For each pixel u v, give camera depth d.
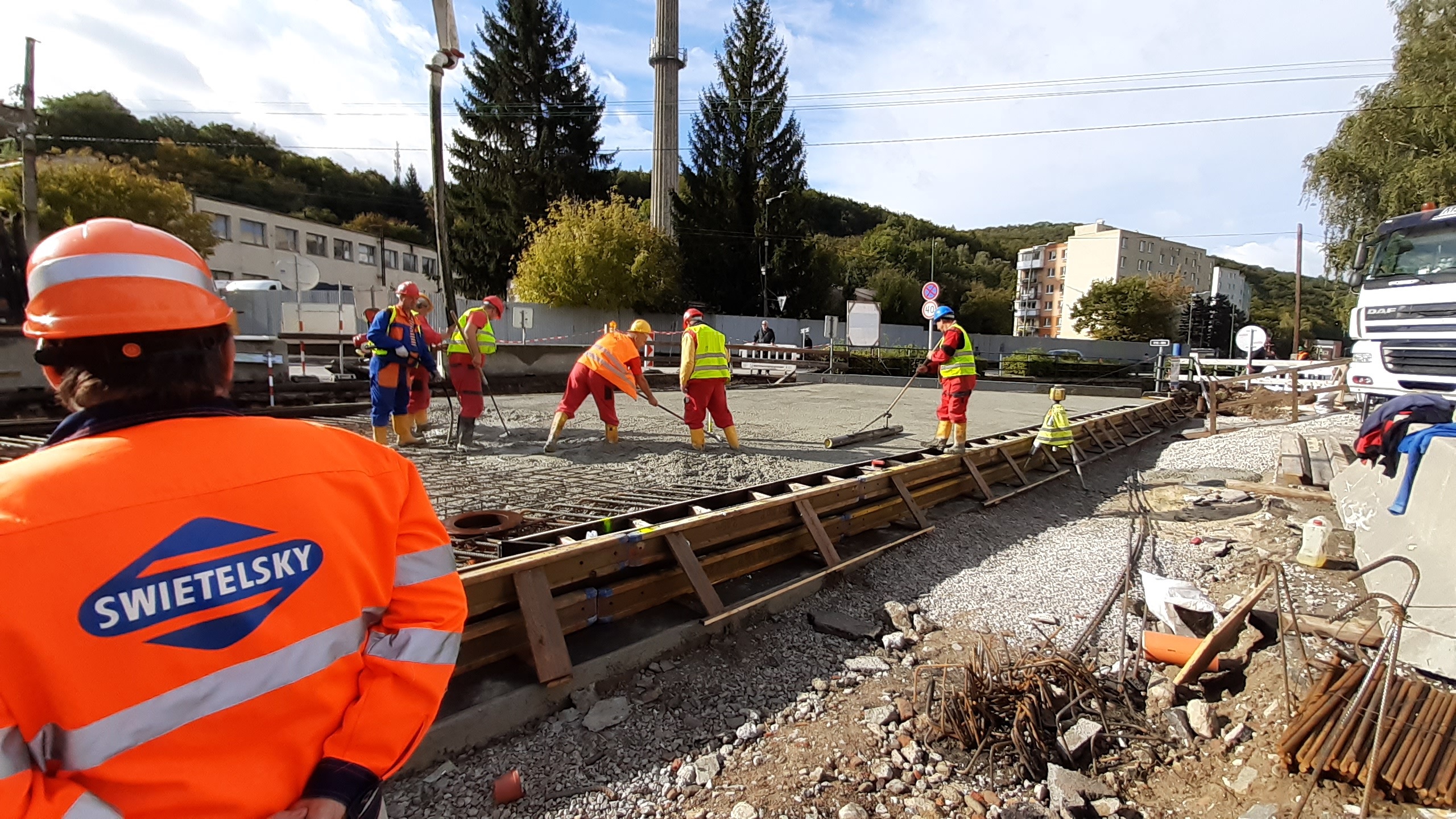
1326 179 20.86
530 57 37.53
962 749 3.13
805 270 37.56
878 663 3.85
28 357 8.31
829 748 3.08
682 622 3.89
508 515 4.55
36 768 0.90
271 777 1.05
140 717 0.93
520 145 37.47
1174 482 8.48
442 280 9.47
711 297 36.94
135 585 0.91
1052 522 6.84
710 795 2.76
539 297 30.88
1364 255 9.95
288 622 1.05
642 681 3.50
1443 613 3.44
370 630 1.23
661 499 5.45
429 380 7.66
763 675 3.68
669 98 34.88
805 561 5.02
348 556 1.12
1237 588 4.81
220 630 0.98
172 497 0.95
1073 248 86.81
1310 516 6.34
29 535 0.85
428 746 2.80
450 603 1.28
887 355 22.23
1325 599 4.31
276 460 1.06
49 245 1.03
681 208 35.38
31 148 15.98
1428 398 4.33
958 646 4.12
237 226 39.50
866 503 5.78
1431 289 8.89
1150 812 2.84
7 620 0.83
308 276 13.62
